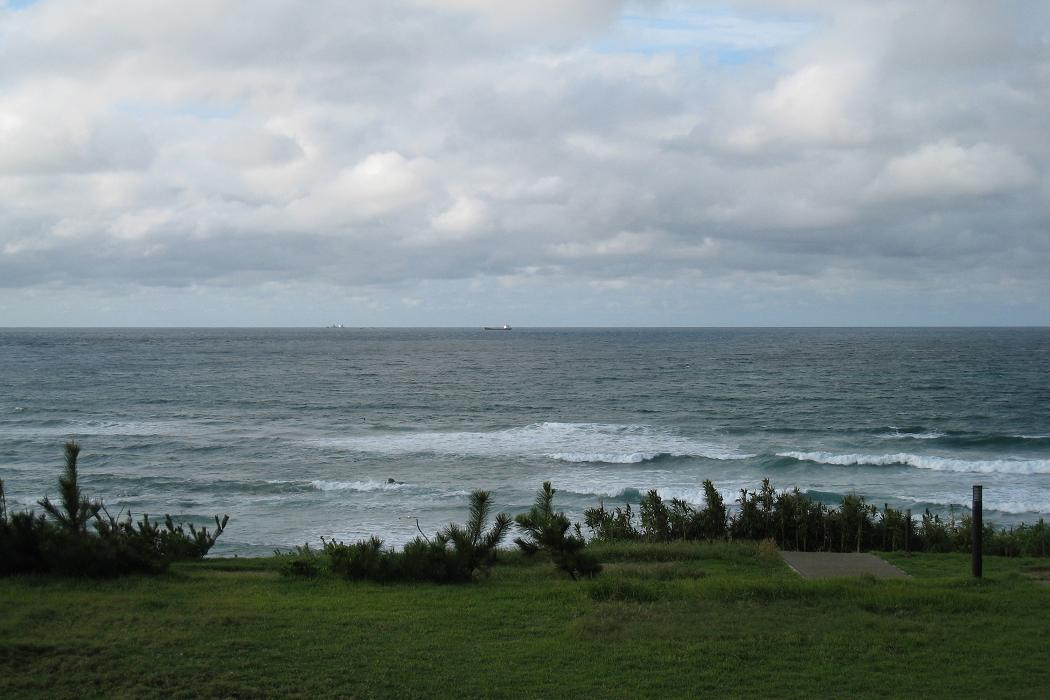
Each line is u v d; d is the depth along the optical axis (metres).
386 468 36.12
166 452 40.22
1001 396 66.19
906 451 41.41
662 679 7.82
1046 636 9.23
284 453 40.00
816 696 7.45
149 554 12.66
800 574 13.71
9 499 29.00
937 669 8.16
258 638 8.77
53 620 9.17
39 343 181.88
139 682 7.43
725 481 33.34
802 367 100.88
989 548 17.06
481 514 12.98
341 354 140.12
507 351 152.38
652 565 14.56
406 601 10.77
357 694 7.32
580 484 32.50
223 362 114.38
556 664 8.20
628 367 104.25
